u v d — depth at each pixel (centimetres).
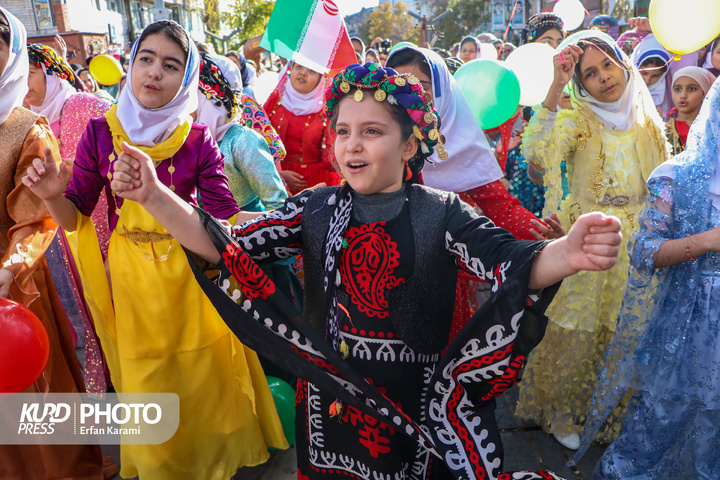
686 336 197
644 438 210
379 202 152
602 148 252
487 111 273
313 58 291
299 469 177
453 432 149
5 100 219
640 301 209
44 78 337
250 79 531
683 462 202
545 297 132
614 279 253
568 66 248
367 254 150
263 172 289
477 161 234
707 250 185
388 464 156
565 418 267
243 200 304
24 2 2180
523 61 312
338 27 289
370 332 152
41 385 235
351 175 146
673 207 196
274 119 400
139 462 224
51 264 350
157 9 1418
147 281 213
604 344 264
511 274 129
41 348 193
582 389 264
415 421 158
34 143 220
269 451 270
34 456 236
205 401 228
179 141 216
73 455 244
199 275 156
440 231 148
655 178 200
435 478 168
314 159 389
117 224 219
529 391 277
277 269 302
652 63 408
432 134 150
